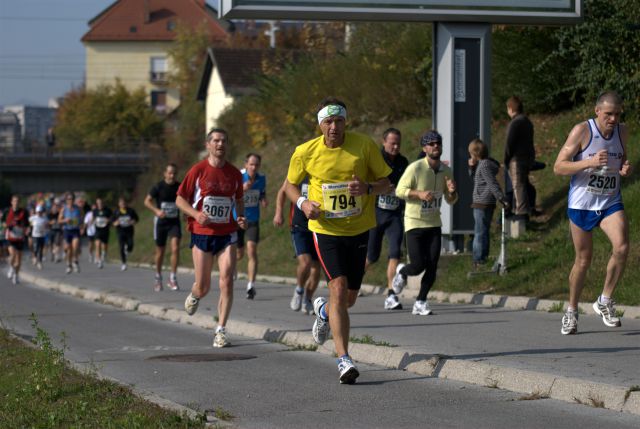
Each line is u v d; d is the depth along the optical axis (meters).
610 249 25.80
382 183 14.88
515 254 29.12
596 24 33.59
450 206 29.53
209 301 29.84
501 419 12.10
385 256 34.69
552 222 31.39
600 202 18.31
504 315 23.17
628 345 17.25
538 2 28.77
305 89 61.38
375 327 21.59
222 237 20.14
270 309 26.78
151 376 16.25
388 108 54.00
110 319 26.72
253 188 30.44
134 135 159.62
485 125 29.55
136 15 198.50
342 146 14.77
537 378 13.79
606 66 34.56
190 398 14.12
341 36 72.62
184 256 56.06
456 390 14.20
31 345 19.22
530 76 40.81
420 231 23.62
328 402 13.54
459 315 23.53
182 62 153.12
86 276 46.50
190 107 114.69
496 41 41.22
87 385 14.11
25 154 121.12
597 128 17.81
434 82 29.58
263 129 68.06
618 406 12.49
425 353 16.38
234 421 12.34
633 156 32.84
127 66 197.38
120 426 11.32
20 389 13.95
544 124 40.47
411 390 14.28
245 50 103.56
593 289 23.84
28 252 94.94
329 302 15.08
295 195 14.98
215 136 19.91
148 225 75.19
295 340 19.97
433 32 29.39
